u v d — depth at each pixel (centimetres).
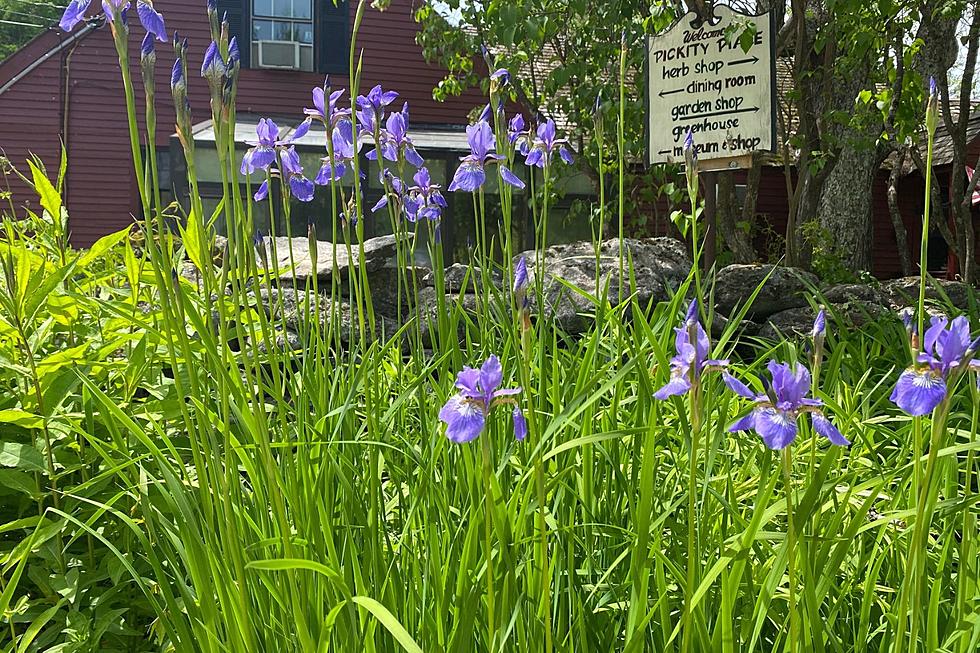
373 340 241
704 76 529
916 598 157
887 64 752
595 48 920
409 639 139
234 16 1752
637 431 165
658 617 197
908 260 1567
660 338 260
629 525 215
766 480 172
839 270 809
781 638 191
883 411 354
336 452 214
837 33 762
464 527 204
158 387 271
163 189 1673
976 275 1061
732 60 515
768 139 505
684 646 160
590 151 987
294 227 1388
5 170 558
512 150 286
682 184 1054
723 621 163
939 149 1898
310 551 180
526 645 173
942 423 147
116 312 253
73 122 1675
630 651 163
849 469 236
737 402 283
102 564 245
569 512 213
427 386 278
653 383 208
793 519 156
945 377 142
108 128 1689
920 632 194
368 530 190
